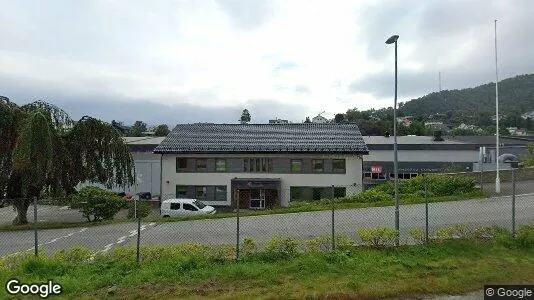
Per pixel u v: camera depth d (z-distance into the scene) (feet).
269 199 124.67
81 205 79.41
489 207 66.90
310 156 124.06
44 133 75.56
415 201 76.43
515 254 36.35
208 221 69.92
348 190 122.42
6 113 77.36
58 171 81.56
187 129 143.23
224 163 126.82
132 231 63.98
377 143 168.96
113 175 89.35
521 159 153.28
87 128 86.89
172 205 95.14
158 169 145.59
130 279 32.30
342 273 32.42
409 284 29.30
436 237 42.57
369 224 59.00
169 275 33.35
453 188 83.15
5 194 78.69
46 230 69.15
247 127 144.56
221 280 31.94
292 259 36.45
